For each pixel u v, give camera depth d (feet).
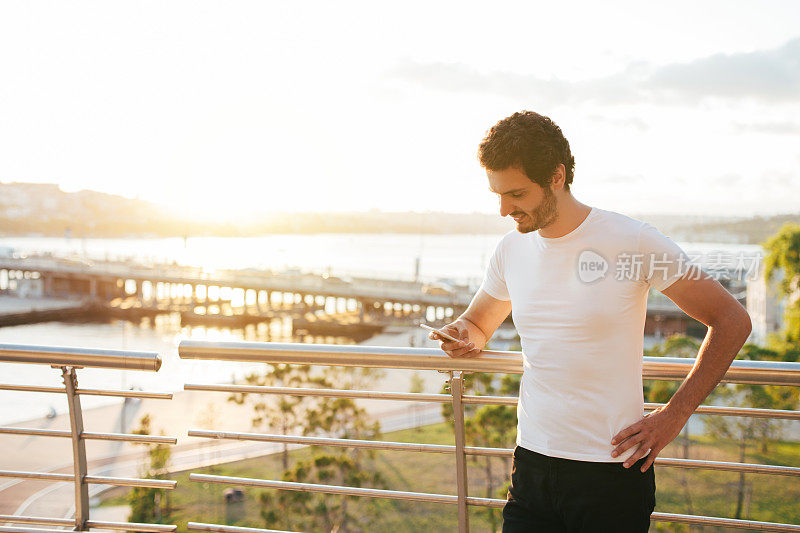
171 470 82.17
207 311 261.44
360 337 213.25
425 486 74.79
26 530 7.91
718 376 5.03
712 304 5.01
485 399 6.76
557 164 5.10
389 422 100.17
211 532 7.84
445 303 220.43
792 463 61.52
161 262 310.45
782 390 64.03
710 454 66.64
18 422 105.19
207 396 119.03
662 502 59.36
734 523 6.79
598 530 5.34
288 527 67.15
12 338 218.59
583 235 5.27
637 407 5.30
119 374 151.84
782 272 84.33
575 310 5.28
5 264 297.94
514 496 5.91
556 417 5.42
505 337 103.35
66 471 81.66
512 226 6.01
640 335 5.31
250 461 85.20
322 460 72.28
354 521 67.51
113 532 8.02
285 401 91.91
